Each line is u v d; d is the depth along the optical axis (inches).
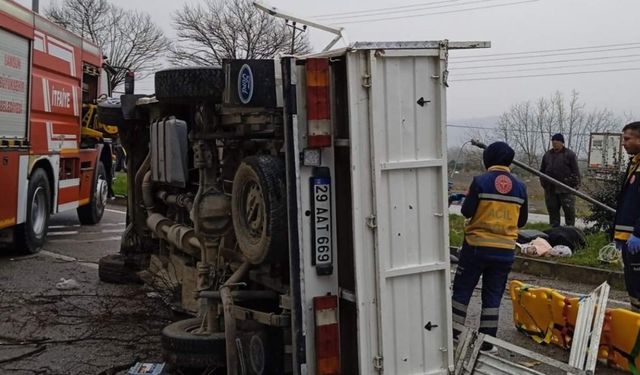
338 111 159.3
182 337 191.9
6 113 348.2
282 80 155.3
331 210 160.6
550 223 473.1
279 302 189.8
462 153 311.7
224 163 218.8
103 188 553.9
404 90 157.5
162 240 294.5
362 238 155.1
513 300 254.4
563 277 348.2
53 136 417.1
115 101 341.4
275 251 171.8
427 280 163.8
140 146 311.1
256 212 181.6
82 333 242.4
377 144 154.2
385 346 158.6
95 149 517.0
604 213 444.5
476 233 217.9
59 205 437.4
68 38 439.5
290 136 154.9
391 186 157.4
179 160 232.8
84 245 436.1
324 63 155.4
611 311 213.6
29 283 317.7
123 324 252.4
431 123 161.0
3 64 343.3
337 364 159.8
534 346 238.1
